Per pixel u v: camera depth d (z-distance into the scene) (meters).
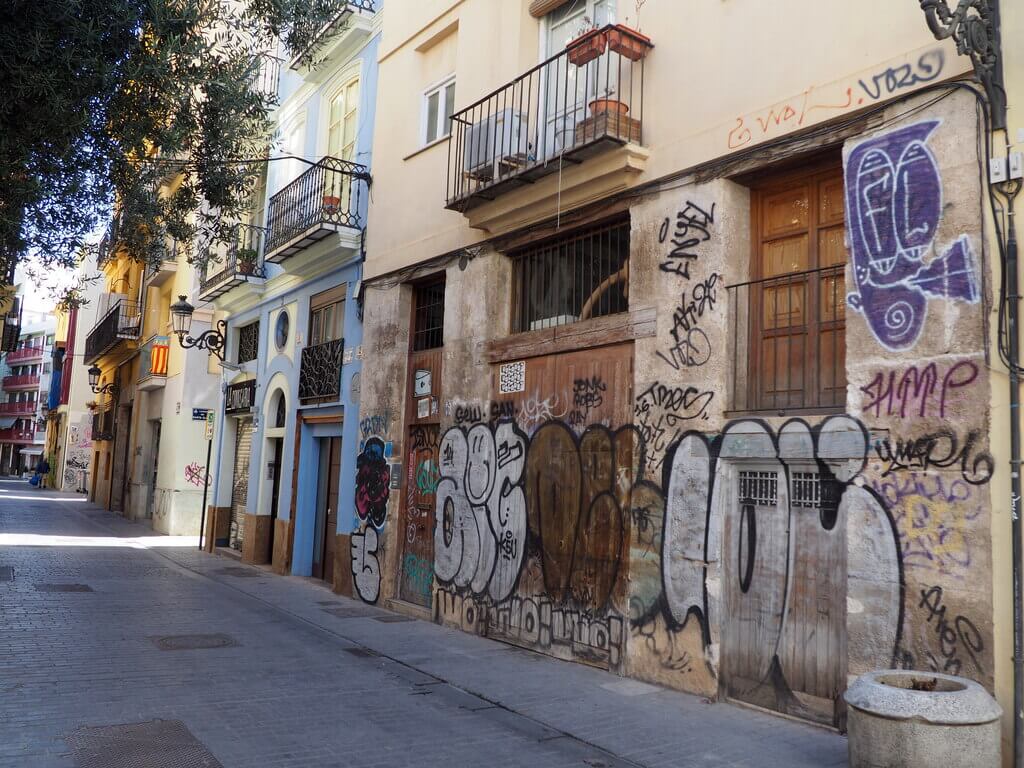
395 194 12.41
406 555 11.41
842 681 6.02
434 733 6.00
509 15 10.24
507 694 7.08
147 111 8.82
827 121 6.35
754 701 6.61
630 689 7.22
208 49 9.14
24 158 7.75
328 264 14.31
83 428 48.19
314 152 15.77
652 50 8.05
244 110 9.88
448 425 10.59
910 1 5.90
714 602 6.86
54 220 9.27
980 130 5.42
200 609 10.91
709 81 7.41
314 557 14.61
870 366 5.88
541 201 9.04
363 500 12.28
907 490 5.55
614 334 8.13
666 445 7.42
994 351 5.22
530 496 9.13
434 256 11.23
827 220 6.72
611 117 7.86
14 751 5.19
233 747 5.47
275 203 15.77
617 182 8.13
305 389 14.77
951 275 5.48
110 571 14.33
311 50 11.14
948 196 5.55
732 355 7.08
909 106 5.84
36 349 81.25
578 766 5.38
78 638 8.66
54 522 24.53
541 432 9.09
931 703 4.49
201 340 19.38
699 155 7.40
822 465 6.33
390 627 10.11
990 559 5.10
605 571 8.06
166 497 22.91
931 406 5.50
